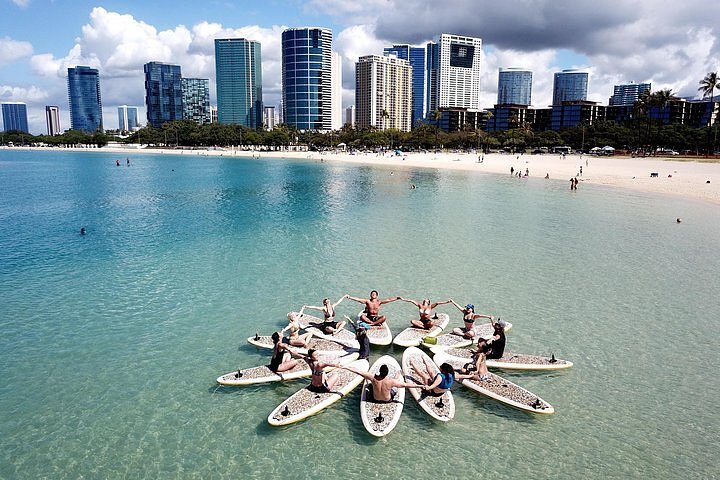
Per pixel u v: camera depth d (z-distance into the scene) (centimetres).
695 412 1398
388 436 1277
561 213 4734
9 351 1759
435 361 1585
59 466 1179
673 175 8350
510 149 18162
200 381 1549
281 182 8131
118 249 3259
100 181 8425
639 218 4466
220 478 1141
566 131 18288
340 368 1453
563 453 1223
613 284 2527
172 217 4569
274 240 3516
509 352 1697
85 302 2247
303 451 1227
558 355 1730
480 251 3191
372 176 9262
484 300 2281
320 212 4834
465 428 1311
